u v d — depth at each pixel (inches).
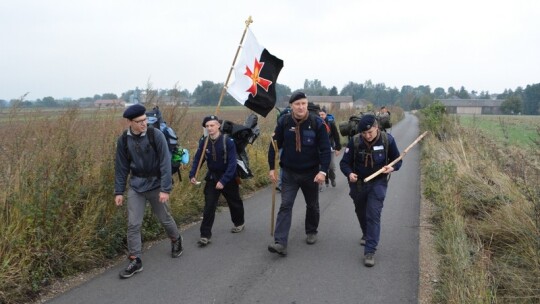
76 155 200.2
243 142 233.8
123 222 204.7
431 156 482.0
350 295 161.9
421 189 359.3
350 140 203.3
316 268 187.9
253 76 234.1
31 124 203.6
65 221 179.9
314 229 220.8
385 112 585.3
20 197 174.9
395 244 219.5
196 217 269.3
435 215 266.5
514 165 276.7
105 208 200.5
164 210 191.5
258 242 223.5
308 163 204.5
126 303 154.6
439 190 295.4
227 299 158.7
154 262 193.9
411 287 168.7
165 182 181.0
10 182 177.2
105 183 206.2
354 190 203.9
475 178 291.9
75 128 215.5
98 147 217.2
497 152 344.2
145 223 222.7
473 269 160.7
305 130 201.9
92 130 223.5
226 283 172.2
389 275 180.2
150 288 167.0
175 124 292.4
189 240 225.6
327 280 175.3
